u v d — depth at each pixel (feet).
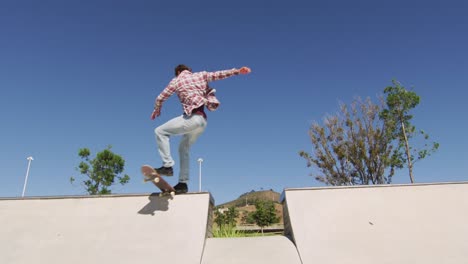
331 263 9.55
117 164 53.01
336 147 45.68
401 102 45.32
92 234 10.91
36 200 12.75
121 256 9.90
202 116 12.10
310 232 10.91
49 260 9.82
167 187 12.06
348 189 12.88
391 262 9.49
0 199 12.82
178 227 11.09
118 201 12.53
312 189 12.89
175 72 13.34
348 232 10.85
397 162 43.52
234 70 12.79
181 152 12.85
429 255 9.73
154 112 12.78
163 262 9.64
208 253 10.34
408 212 11.71
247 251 10.39
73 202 12.60
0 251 10.26
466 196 12.39
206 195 12.46
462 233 10.68
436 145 43.39
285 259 9.82
